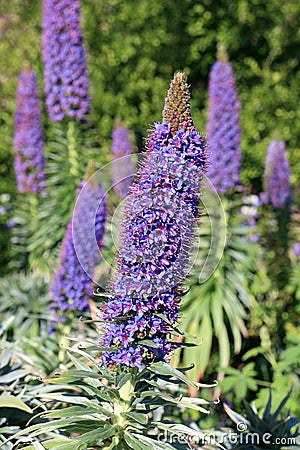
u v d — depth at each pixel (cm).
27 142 257
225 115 242
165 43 362
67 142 251
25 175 259
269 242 257
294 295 259
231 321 236
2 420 183
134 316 154
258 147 309
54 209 247
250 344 250
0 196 301
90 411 161
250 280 252
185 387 225
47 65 251
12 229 277
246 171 303
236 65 362
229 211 241
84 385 162
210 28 366
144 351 155
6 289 243
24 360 205
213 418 227
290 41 366
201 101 363
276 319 253
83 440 157
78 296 211
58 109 252
